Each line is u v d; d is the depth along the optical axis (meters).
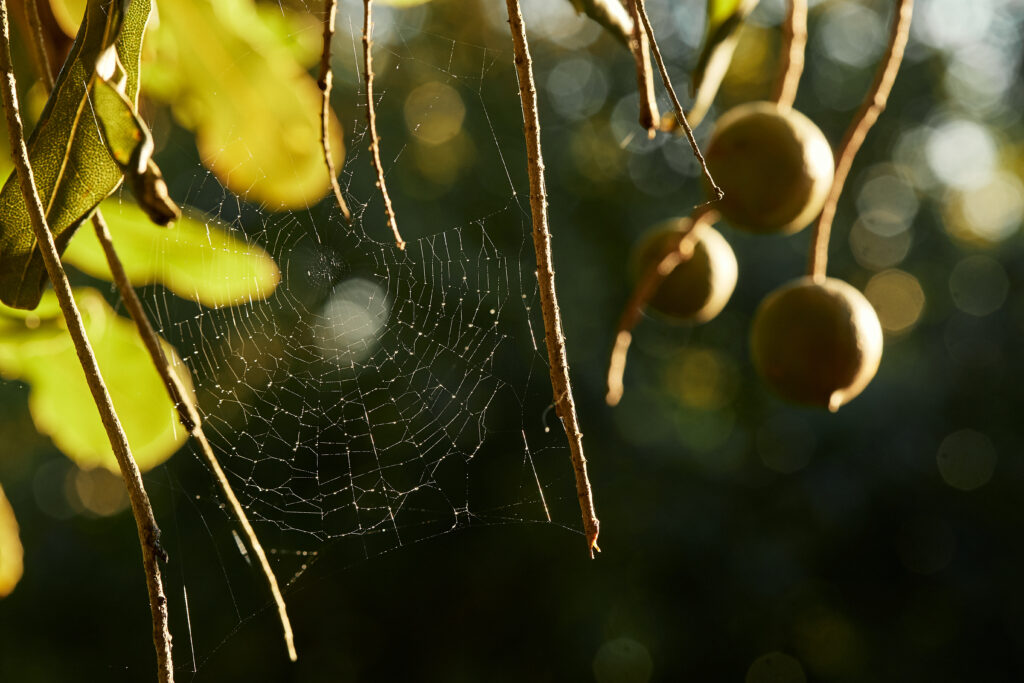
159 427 1.66
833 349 1.32
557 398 0.78
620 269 5.29
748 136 1.33
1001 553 4.58
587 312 5.09
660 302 1.48
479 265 3.30
